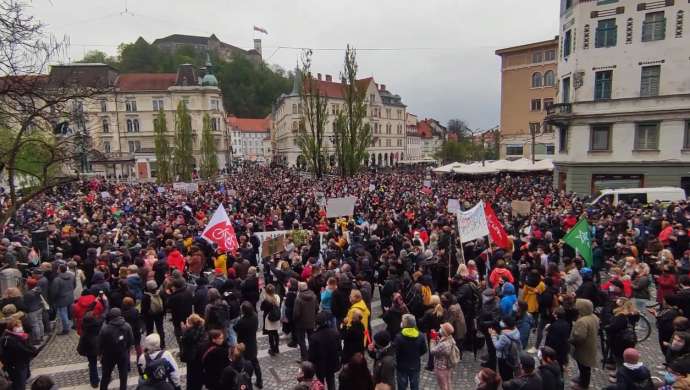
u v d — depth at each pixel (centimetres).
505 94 6562
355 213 2308
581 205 2414
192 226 1977
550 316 963
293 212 2234
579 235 1231
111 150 7762
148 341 675
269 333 1008
